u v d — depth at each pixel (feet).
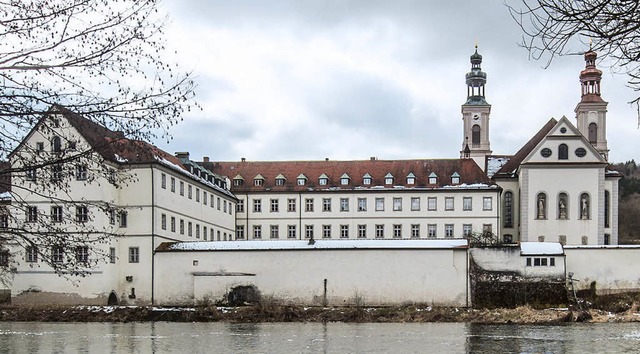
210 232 330.13
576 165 355.15
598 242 352.90
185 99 60.64
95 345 156.46
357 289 266.77
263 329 200.44
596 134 425.69
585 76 428.15
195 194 311.88
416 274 265.75
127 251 269.85
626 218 622.13
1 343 160.04
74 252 66.08
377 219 371.56
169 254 269.85
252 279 269.64
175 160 311.27
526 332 188.03
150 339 170.09
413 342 163.63
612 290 276.41
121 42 58.23
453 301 263.90
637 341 164.55
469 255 267.80
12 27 56.65
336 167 386.93
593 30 43.91
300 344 160.04
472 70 488.85
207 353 143.54
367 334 183.93
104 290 258.16
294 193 377.30
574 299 265.34
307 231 376.27
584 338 171.32
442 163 379.96
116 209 70.18
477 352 144.66
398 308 254.06
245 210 379.35
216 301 268.62
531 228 356.18
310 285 268.41
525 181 357.61
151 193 268.00
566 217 355.36
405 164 382.22
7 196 71.10
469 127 481.87
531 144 388.57
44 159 61.00
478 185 365.61
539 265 265.95
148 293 268.00
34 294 256.52
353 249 268.21
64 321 229.25
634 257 276.82
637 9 42.78
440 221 366.22
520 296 263.70
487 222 362.74
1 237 63.67
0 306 250.16
